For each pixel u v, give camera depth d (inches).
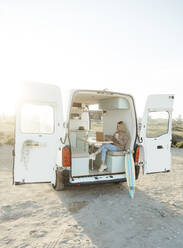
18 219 124.0
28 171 153.4
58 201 155.3
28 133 152.8
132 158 179.8
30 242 99.4
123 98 205.5
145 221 125.0
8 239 101.7
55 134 158.6
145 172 183.8
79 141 262.5
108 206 147.2
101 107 252.8
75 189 185.5
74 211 137.5
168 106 189.3
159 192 179.5
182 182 211.9
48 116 157.4
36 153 154.8
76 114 276.4
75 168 170.6
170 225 120.5
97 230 113.0
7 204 147.1
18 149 151.2
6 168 263.6
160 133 190.2
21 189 182.7
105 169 202.4
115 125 239.3
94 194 173.2
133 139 188.9
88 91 168.6
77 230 112.5
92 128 275.9
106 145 198.8
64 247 96.0
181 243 101.8
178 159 346.9
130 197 166.7
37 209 139.3
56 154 159.3
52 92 155.6
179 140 553.3
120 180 176.4
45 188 186.9
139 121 188.4
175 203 154.3
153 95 183.2
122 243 101.0
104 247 97.1
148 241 103.0
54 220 123.6
